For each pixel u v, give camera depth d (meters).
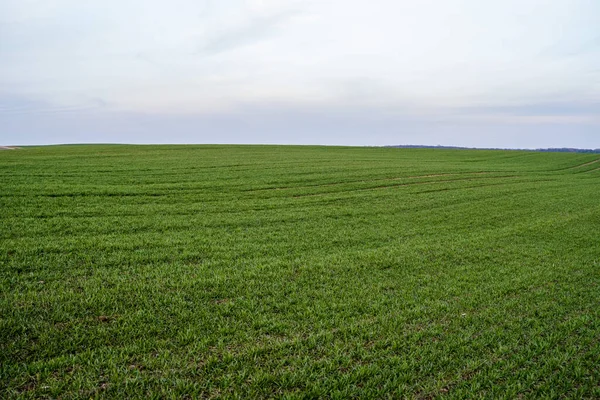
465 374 5.96
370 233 15.58
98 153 50.50
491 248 13.98
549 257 12.95
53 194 20.08
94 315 7.20
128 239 12.95
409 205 22.66
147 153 52.75
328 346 6.55
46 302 7.56
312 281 9.72
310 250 12.80
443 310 8.26
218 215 17.84
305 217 18.31
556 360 6.32
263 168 38.34
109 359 5.75
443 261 12.07
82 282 8.83
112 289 8.41
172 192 23.58
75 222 14.93
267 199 22.89
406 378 5.73
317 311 7.91
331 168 40.09
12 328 6.40
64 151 53.34
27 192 20.05
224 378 5.48
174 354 6.07
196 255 11.62
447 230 16.83
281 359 6.06
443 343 6.77
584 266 11.90
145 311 7.49
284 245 13.27
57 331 6.47
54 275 9.23
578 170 58.50
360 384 5.62
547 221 19.20
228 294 8.63
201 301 8.16
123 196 21.33
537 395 5.57
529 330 7.46
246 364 5.90
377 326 7.35
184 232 14.52
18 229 13.30
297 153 62.31
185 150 61.75
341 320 7.55
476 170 46.31
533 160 71.31
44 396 4.95
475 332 7.32
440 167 47.19
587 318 8.00
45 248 11.24
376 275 10.46
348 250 12.95
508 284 10.06
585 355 6.57
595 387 5.71
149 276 9.52
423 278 10.35
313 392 5.30
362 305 8.36
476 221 18.84
